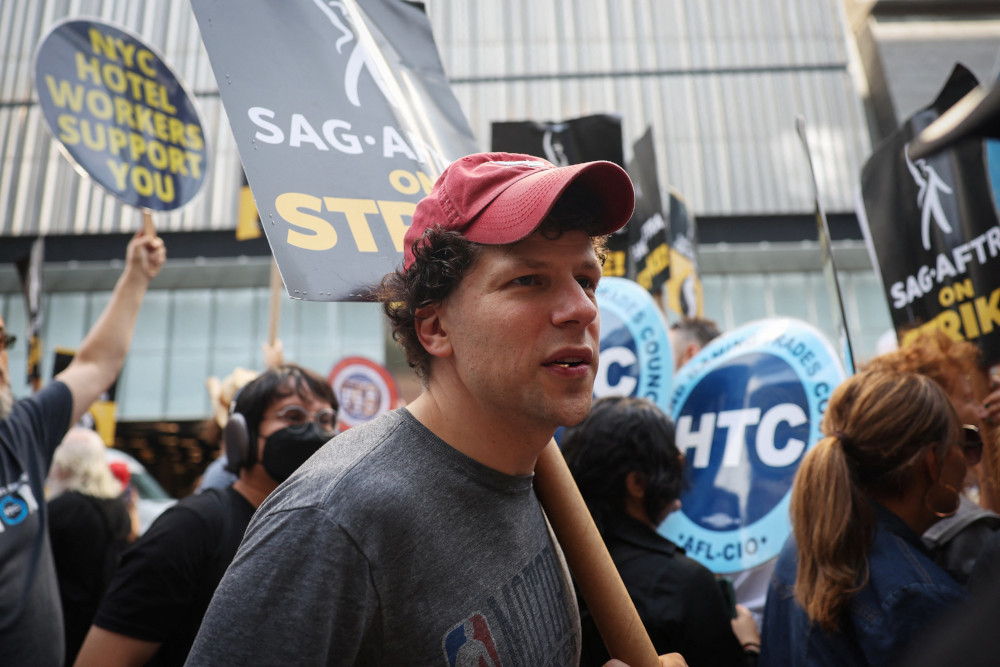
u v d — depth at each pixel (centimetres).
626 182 96
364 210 134
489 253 93
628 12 1501
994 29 1381
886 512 137
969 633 47
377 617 87
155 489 684
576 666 106
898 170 230
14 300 1482
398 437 95
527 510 102
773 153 1429
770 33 1480
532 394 92
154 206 241
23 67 1461
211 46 131
